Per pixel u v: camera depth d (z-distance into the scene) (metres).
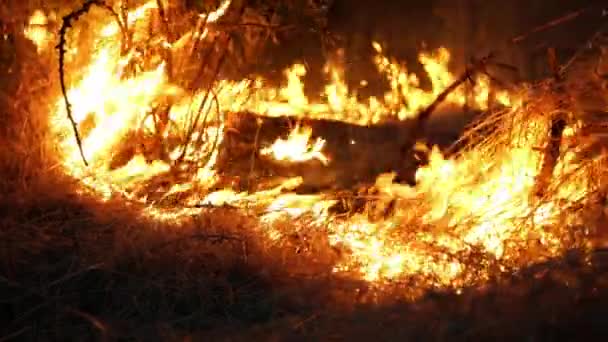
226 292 6.37
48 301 5.98
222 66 9.08
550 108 7.92
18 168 7.48
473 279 6.41
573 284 5.85
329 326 5.87
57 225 6.95
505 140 8.05
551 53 8.11
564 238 7.00
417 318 5.80
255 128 9.02
